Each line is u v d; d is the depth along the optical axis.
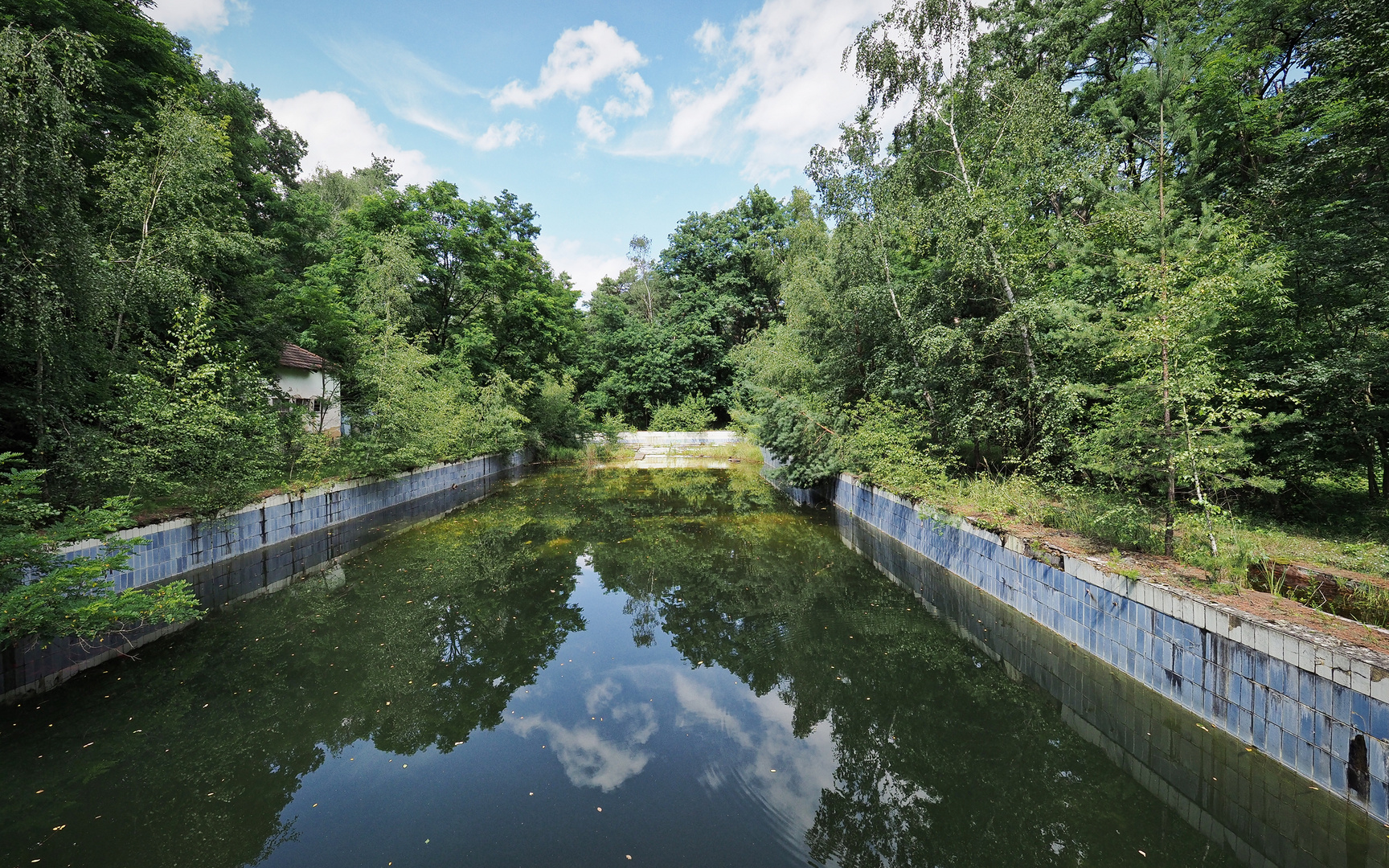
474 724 4.99
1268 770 3.66
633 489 19.56
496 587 9.05
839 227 13.63
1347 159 6.70
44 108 6.14
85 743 4.64
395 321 16.97
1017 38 14.09
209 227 9.73
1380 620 3.97
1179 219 7.80
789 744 4.63
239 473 8.97
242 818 3.70
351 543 11.76
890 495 11.34
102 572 5.51
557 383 27.73
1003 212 8.80
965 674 5.91
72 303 6.64
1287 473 7.75
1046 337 8.02
